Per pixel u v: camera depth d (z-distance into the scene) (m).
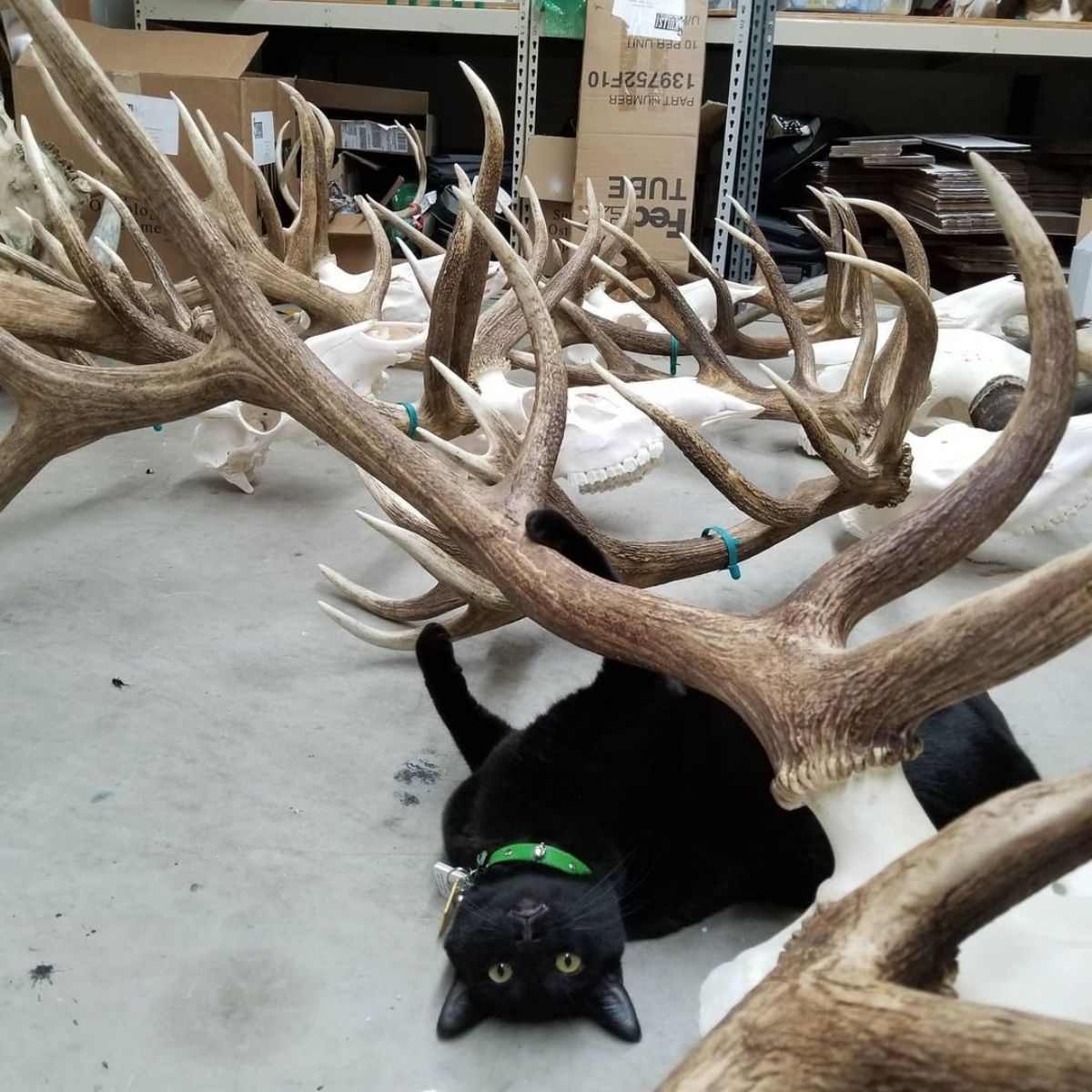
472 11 3.78
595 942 0.96
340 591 1.81
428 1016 1.02
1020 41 3.78
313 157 2.37
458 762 1.39
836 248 2.49
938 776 1.07
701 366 2.08
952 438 1.81
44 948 1.07
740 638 0.83
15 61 2.98
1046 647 0.66
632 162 3.51
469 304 1.60
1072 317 0.77
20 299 1.42
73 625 1.68
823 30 3.81
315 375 1.07
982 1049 0.48
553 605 0.91
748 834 1.08
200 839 1.23
